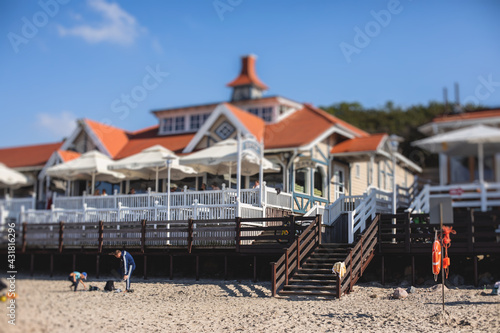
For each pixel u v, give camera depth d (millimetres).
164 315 14594
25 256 25031
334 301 15805
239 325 13594
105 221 23438
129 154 30422
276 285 16781
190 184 27453
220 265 21219
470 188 21359
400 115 51188
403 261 18953
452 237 17594
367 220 21453
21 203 27344
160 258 22328
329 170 27594
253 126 28172
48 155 32812
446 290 16672
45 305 14359
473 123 23906
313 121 28250
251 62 40125
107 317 13922
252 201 21703
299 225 18969
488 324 13172
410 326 13211
